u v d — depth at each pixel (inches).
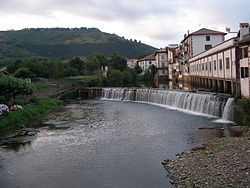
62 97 3110.2
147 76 4845.0
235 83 1529.3
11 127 1535.4
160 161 897.5
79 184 762.2
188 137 1166.3
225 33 3129.9
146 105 2347.4
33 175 838.5
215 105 1593.3
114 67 5036.9
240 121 1336.1
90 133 1343.5
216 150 903.7
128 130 1378.0
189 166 802.2
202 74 2416.3
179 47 3917.3
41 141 1221.7
